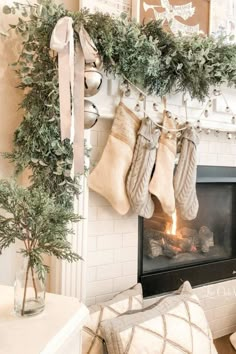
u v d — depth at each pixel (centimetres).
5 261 118
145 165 138
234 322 192
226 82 156
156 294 164
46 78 111
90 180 134
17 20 119
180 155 149
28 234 73
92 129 139
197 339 121
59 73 107
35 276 75
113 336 108
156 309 125
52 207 75
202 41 136
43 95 111
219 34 166
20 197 73
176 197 148
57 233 74
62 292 129
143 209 140
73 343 76
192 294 141
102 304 126
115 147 136
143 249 164
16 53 119
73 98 110
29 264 74
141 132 139
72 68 108
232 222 198
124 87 139
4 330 69
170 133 148
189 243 183
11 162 117
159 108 150
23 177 123
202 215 188
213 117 167
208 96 152
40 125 111
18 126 118
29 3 121
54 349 65
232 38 151
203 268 182
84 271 135
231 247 197
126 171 137
